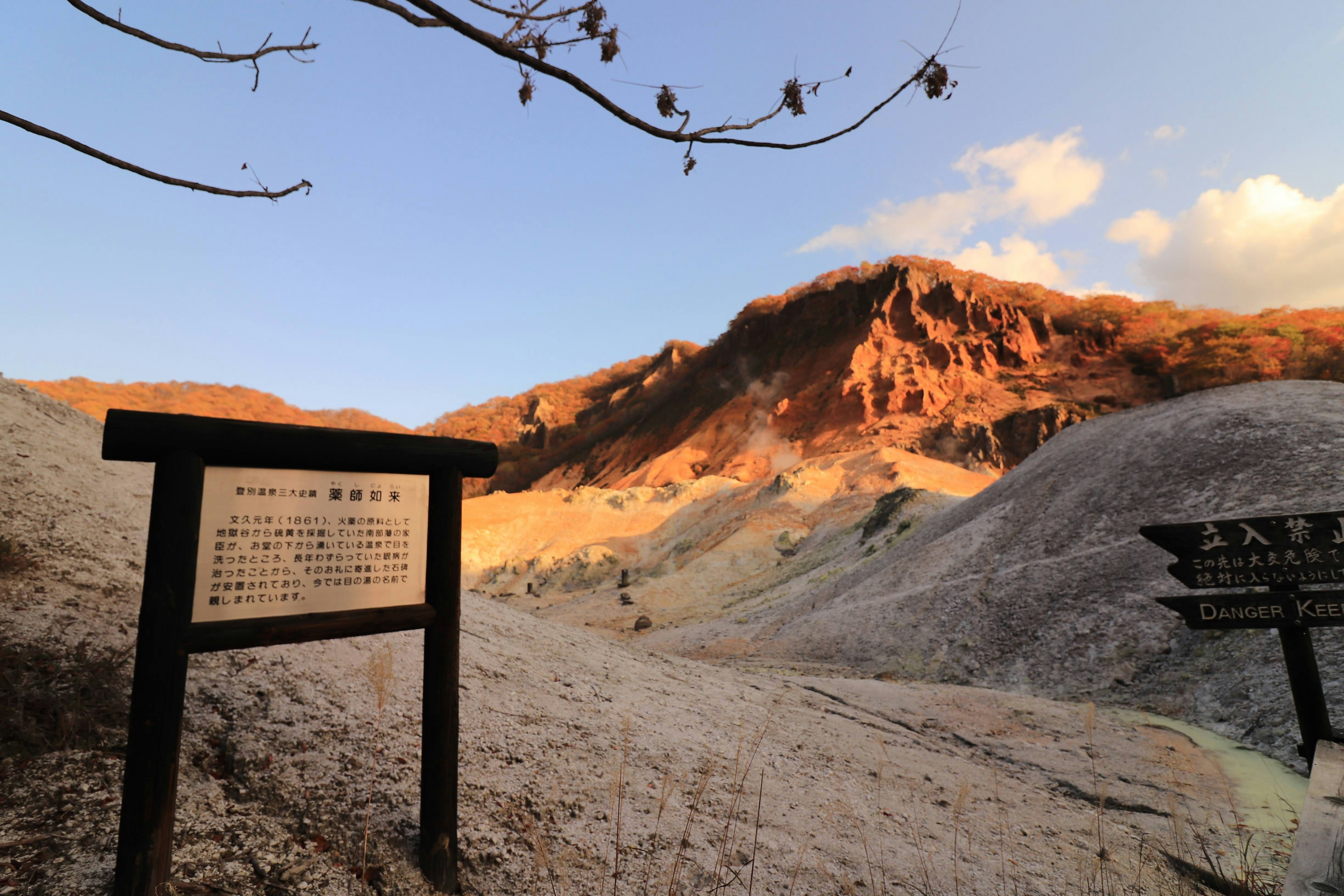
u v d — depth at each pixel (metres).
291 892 2.34
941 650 15.14
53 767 2.74
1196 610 5.03
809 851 3.47
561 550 57.09
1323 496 12.54
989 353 98.44
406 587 2.61
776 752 5.41
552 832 3.12
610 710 5.43
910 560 22.25
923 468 51.31
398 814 2.88
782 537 43.25
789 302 138.50
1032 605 14.77
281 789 2.96
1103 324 105.94
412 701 4.14
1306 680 4.67
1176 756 6.93
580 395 198.25
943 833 4.15
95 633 3.90
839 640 18.34
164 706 2.05
